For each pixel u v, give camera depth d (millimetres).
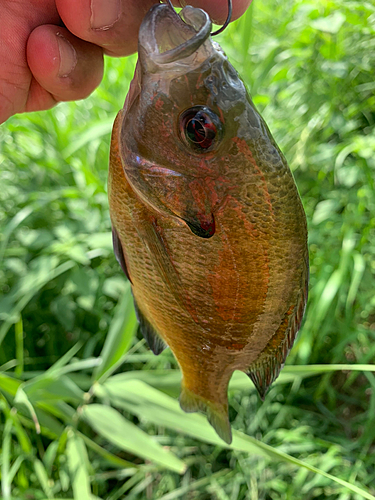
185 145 116
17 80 198
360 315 367
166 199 124
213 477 330
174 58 105
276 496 323
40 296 392
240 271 130
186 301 142
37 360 384
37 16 183
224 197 120
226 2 150
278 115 400
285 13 434
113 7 153
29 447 297
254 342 149
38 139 388
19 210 388
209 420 177
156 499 324
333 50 358
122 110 130
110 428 282
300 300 141
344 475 316
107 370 289
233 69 115
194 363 164
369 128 378
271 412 365
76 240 349
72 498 317
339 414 370
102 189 355
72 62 184
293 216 124
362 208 341
